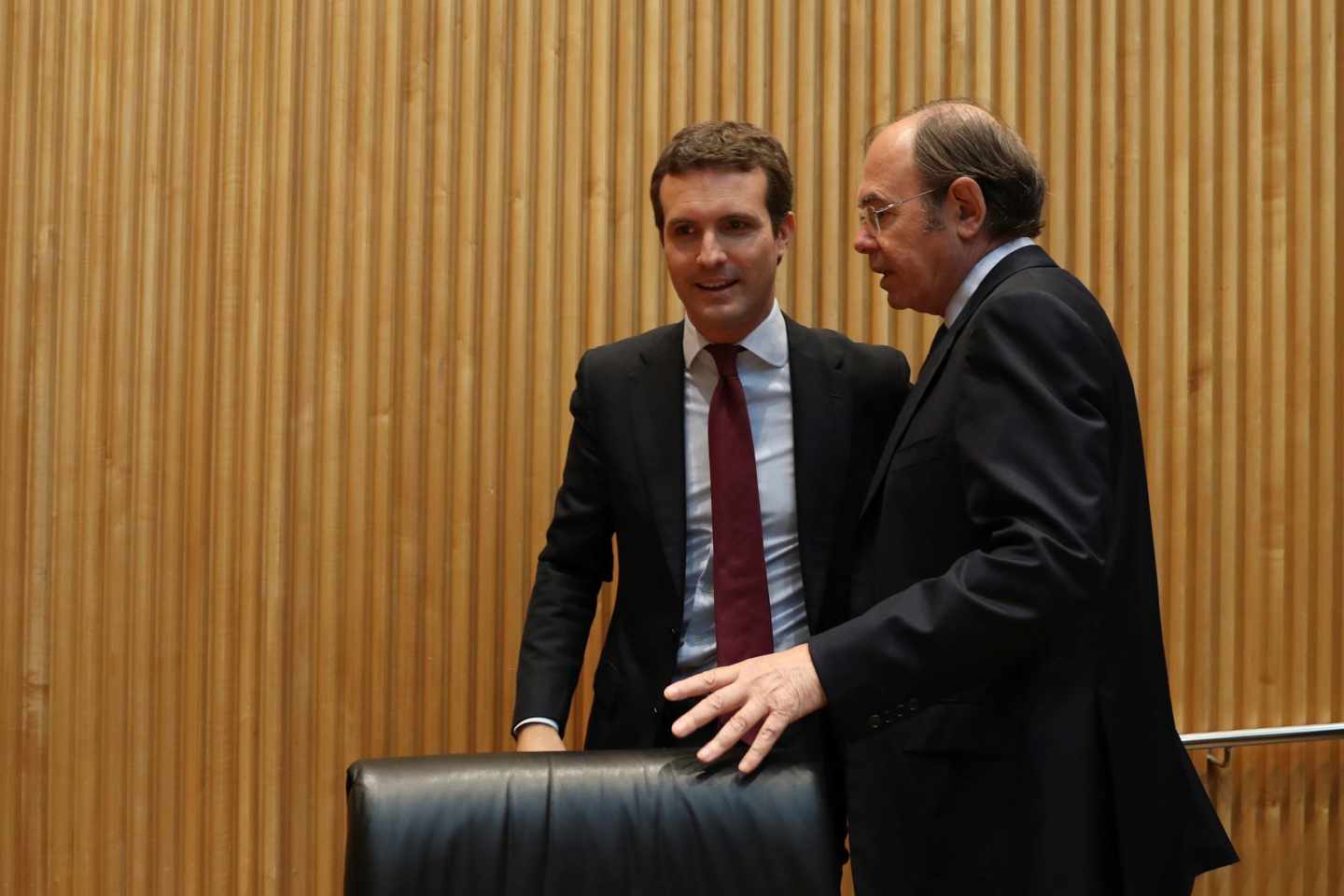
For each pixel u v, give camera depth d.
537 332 2.42
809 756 1.77
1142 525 1.51
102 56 2.43
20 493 2.42
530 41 2.44
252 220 2.42
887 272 1.65
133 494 2.42
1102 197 2.49
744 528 1.81
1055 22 2.49
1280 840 2.51
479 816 1.19
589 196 2.44
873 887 1.53
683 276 1.78
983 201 1.58
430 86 2.44
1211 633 2.48
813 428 1.84
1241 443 2.51
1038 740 1.43
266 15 2.43
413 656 2.41
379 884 1.15
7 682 2.41
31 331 2.43
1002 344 1.43
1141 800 1.43
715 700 1.32
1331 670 2.49
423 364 2.43
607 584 2.42
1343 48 2.52
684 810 1.22
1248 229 2.51
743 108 2.47
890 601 1.39
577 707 2.42
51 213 2.43
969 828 1.47
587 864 1.19
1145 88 2.51
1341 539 2.51
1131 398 1.51
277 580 2.41
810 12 2.46
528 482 2.43
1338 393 2.51
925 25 2.48
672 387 1.89
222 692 2.40
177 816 2.41
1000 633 1.33
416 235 2.42
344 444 2.43
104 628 2.42
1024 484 1.36
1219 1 2.53
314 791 2.40
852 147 2.47
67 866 2.40
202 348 2.42
